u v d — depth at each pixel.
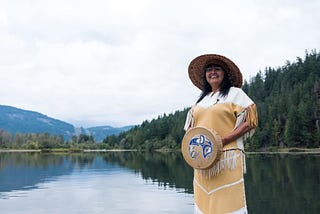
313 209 14.52
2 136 155.75
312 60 132.00
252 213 14.09
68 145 149.88
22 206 16.23
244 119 3.94
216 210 3.90
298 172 28.81
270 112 101.06
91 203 16.88
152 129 147.75
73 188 22.06
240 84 4.19
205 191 4.00
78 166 42.78
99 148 161.12
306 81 116.56
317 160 46.00
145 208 15.58
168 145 131.12
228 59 4.11
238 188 3.88
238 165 3.91
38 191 20.81
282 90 118.94
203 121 4.10
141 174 30.92
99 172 33.66
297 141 92.31
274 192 18.70
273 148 93.25
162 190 20.70
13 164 46.56
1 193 20.12
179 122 129.38
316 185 20.88
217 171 3.90
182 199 17.52
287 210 14.47
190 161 3.98
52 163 49.16
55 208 15.77
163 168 37.56
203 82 4.41
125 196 18.70
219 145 3.82
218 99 4.08
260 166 36.69
